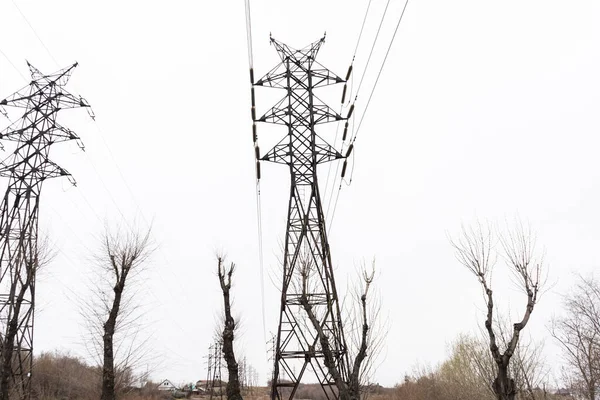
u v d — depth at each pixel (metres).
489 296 16.09
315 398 67.38
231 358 29.62
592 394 31.39
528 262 16.31
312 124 27.81
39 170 31.19
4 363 25.73
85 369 49.62
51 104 32.34
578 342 34.12
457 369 43.69
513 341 15.13
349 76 28.16
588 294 35.16
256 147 28.05
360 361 17.67
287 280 25.20
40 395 41.47
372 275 19.33
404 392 55.84
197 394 81.94
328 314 23.28
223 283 31.91
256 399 70.31
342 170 27.45
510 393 14.81
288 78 28.89
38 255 30.41
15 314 26.41
